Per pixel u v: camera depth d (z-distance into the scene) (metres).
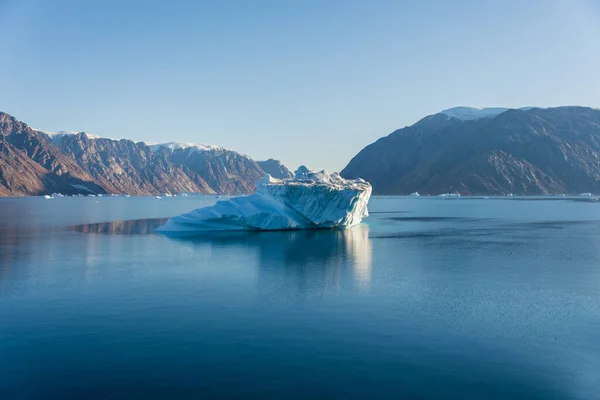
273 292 25.95
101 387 14.44
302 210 59.03
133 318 21.02
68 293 25.69
